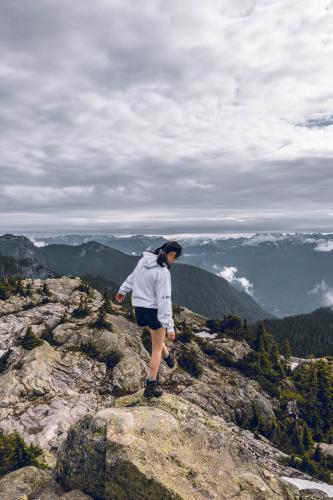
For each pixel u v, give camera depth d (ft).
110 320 174.19
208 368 173.47
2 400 102.32
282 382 191.62
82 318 169.07
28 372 115.96
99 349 142.20
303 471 105.70
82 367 130.21
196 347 192.13
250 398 153.28
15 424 91.97
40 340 138.10
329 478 104.78
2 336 143.23
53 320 161.38
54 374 120.57
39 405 102.94
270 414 150.71
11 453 69.21
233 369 183.83
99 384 123.65
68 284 236.22
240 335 226.79
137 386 126.93
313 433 163.43
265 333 232.12
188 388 143.74
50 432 89.35
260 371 184.85
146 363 143.64
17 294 192.75
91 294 232.32
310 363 228.63
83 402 109.19
